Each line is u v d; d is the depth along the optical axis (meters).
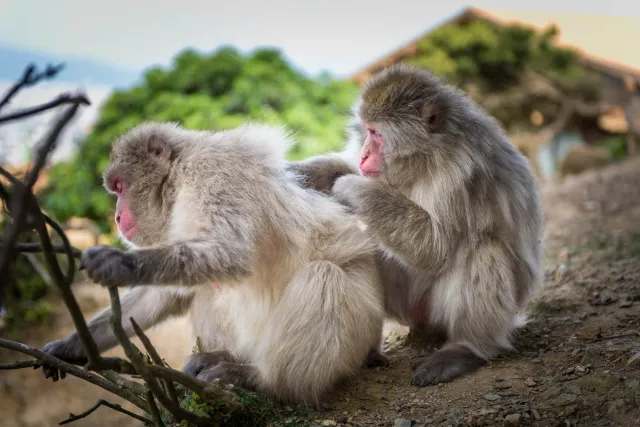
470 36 16.78
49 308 8.88
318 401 4.08
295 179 4.64
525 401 3.85
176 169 4.15
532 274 5.00
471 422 3.65
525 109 17.31
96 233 11.05
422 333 5.25
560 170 15.24
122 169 4.22
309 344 4.02
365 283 4.34
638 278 5.65
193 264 3.62
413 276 4.94
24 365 3.82
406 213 4.67
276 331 4.08
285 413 4.02
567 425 3.53
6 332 8.49
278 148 4.37
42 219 2.76
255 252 3.99
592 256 6.59
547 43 17.56
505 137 5.25
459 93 5.18
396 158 4.86
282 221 4.16
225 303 4.44
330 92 12.09
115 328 3.21
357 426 3.80
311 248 4.28
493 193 4.75
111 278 3.31
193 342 4.77
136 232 4.27
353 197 4.75
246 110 11.12
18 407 7.14
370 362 4.69
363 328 4.21
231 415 3.82
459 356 4.52
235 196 3.94
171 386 3.47
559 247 7.25
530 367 4.36
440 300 4.80
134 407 6.99
